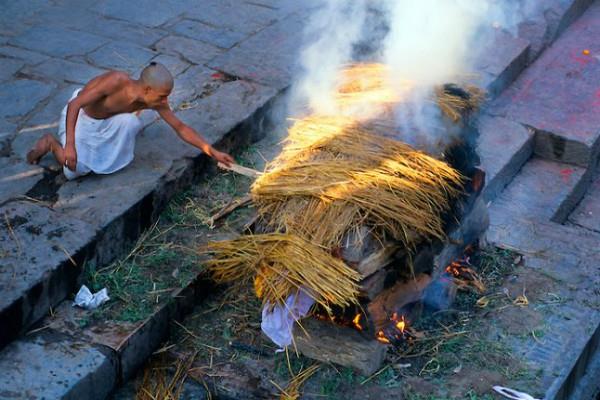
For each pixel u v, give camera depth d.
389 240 4.47
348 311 4.68
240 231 5.41
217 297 5.24
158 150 5.73
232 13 7.54
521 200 6.59
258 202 4.62
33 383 4.39
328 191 4.47
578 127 7.10
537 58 7.97
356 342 4.68
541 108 7.29
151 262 5.16
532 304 5.36
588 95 7.51
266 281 4.30
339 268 4.26
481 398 4.64
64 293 4.88
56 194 5.30
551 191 6.73
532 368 4.87
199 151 5.75
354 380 4.70
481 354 4.95
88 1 7.52
